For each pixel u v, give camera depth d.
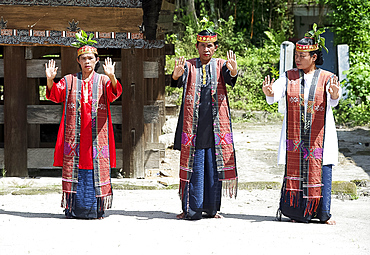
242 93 20.97
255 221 7.04
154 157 10.71
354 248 5.74
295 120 6.93
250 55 23.41
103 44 10.04
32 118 10.27
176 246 5.75
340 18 21.77
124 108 10.32
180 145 7.26
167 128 14.91
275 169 11.48
